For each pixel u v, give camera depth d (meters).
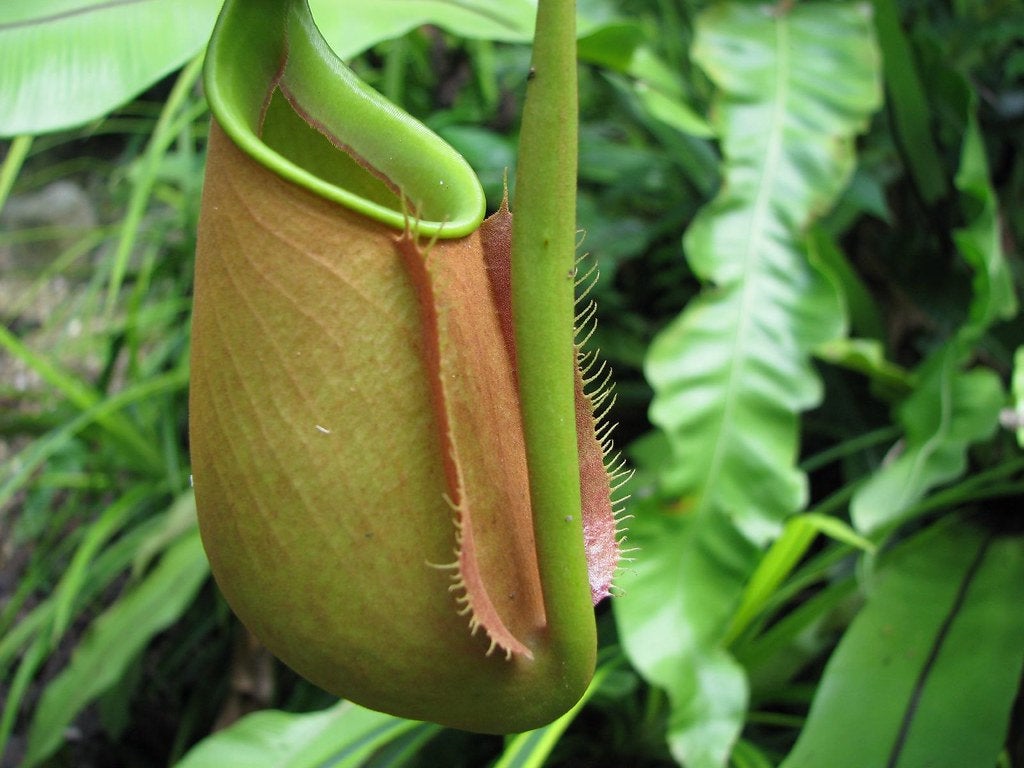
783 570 0.49
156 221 1.06
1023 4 0.79
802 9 0.59
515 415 0.25
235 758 0.45
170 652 0.82
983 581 0.48
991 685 0.41
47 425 0.86
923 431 0.52
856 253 0.77
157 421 0.87
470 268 0.24
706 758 0.44
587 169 0.82
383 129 0.26
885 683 0.43
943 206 0.68
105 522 0.74
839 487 0.71
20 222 1.59
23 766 0.61
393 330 0.23
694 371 0.51
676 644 0.47
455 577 0.23
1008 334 0.66
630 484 0.60
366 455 0.24
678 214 0.76
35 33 0.34
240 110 0.24
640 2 0.87
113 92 0.33
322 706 0.66
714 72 0.57
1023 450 0.59
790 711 0.63
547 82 0.22
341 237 0.23
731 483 0.49
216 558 0.25
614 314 0.76
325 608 0.24
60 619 0.65
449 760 0.61
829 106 0.56
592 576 0.25
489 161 0.73
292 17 0.26
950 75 0.59
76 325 1.20
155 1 0.35
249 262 0.24
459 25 0.42
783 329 0.52
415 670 0.24
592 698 0.56
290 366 0.24
